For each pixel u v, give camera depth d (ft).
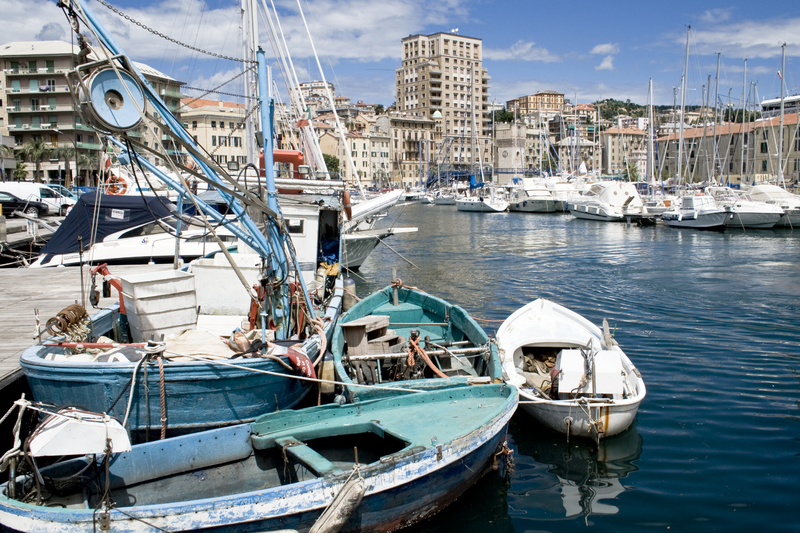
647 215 176.55
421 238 146.41
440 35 503.20
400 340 35.96
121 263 60.54
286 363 26.43
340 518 18.57
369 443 24.72
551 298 66.90
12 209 112.37
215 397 25.08
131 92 23.27
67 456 22.11
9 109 210.18
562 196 247.91
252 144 60.85
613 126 583.17
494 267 93.81
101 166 28.84
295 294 30.86
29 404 20.16
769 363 41.24
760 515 22.76
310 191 55.31
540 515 23.34
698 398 34.81
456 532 22.18
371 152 444.14
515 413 33.24
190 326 28.91
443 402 26.40
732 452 27.96
